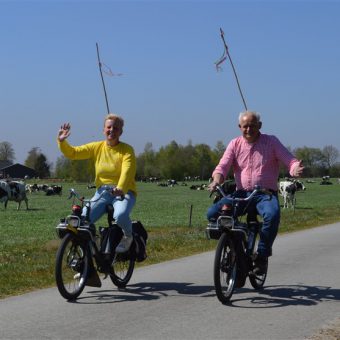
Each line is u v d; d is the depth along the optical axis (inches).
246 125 298.7
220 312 268.7
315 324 249.4
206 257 454.3
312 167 5880.9
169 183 4050.2
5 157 6540.4
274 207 292.2
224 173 301.6
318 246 539.5
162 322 250.8
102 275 356.2
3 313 263.9
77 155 309.4
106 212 308.0
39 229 752.3
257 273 299.0
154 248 507.2
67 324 246.5
